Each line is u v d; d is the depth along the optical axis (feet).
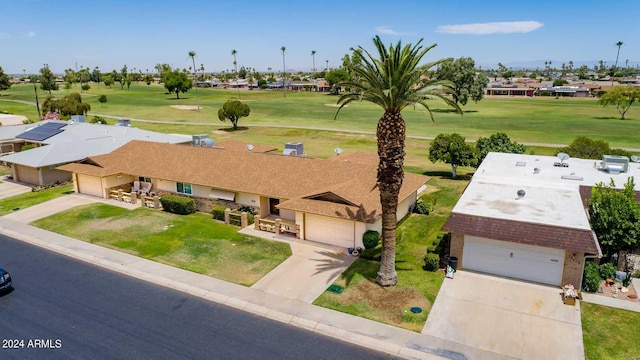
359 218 86.74
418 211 115.03
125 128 184.96
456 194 135.33
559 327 61.72
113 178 129.80
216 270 81.56
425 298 70.23
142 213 115.03
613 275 74.69
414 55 66.03
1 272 72.79
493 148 154.71
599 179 100.01
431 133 280.92
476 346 57.88
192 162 124.77
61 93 594.24
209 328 62.85
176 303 70.03
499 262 77.20
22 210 118.42
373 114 387.55
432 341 59.00
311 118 360.48
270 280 77.20
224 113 293.84
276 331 62.08
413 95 68.03
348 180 104.06
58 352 57.36
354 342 59.31
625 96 350.84
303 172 110.42
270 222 101.14
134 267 83.15
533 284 74.08
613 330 60.90
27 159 144.05
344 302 69.36
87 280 78.33
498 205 84.02
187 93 626.64
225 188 110.11
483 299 69.56
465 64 411.54
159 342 59.47
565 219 75.87
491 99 564.30
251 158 120.78
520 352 56.49
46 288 75.20
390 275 74.13
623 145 228.02
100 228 104.17
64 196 131.44
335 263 83.87
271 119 354.33
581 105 467.11
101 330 62.34
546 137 256.93
